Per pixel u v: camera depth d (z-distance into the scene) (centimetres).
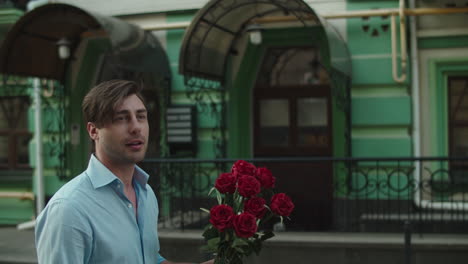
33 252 600
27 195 746
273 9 596
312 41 653
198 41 587
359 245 504
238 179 221
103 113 182
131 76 712
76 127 731
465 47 596
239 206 220
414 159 519
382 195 594
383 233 545
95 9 705
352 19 606
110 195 186
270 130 680
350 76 591
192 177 611
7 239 670
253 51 663
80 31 684
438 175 597
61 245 168
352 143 607
